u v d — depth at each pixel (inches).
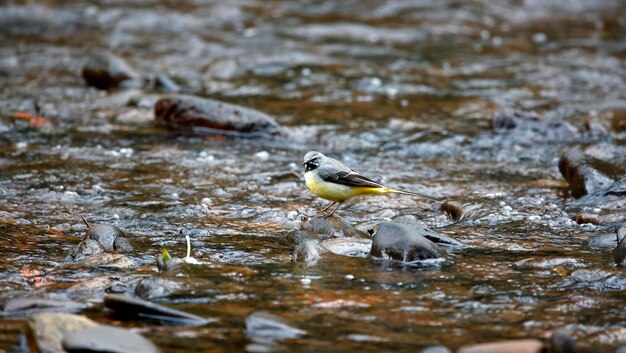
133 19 1149.7
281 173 610.2
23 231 465.1
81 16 1158.3
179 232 469.1
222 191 560.4
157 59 975.0
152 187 563.8
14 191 541.6
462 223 496.7
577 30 1211.9
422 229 447.8
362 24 1173.1
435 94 871.7
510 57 1035.3
